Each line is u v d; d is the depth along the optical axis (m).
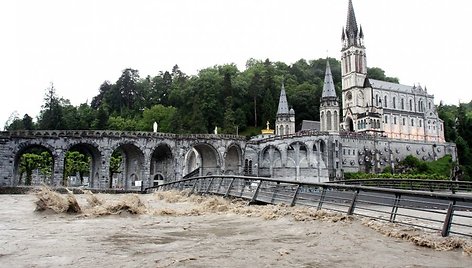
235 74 172.50
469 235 10.30
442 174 115.06
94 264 8.41
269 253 9.55
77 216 17.91
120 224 15.34
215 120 136.12
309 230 12.90
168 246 10.58
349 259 8.85
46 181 87.12
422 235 11.01
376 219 13.41
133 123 130.75
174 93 152.38
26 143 59.38
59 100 132.62
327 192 19.80
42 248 10.28
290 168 90.56
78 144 65.56
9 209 22.48
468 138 155.00
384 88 139.50
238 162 83.19
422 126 142.62
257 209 18.36
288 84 162.38
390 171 111.31
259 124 146.50
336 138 100.38
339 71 193.12
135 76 164.62
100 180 64.69
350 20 142.75
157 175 84.50
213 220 16.62
